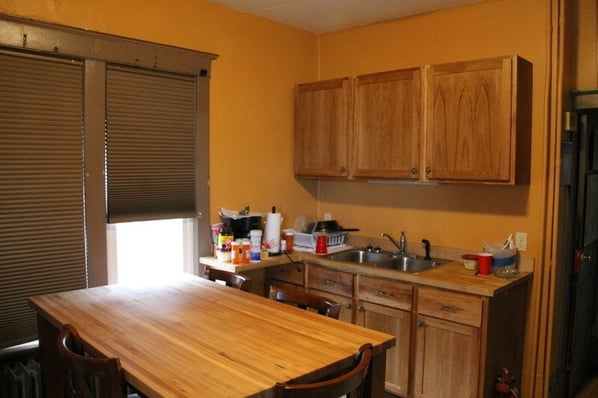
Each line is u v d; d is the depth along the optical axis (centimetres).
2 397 244
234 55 345
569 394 336
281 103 382
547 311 297
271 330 184
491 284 265
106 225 284
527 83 292
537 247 300
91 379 177
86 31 266
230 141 346
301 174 383
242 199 357
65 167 266
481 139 288
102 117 278
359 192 391
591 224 358
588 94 298
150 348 164
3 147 245
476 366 261
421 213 355
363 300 310
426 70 308
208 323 191
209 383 137
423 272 294
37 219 257
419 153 314
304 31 397
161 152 306
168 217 311
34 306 217
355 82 344
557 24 287
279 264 330
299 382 143
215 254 329
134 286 250
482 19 320
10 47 244
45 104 257
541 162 297
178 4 311
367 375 171
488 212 321
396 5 331
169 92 308
